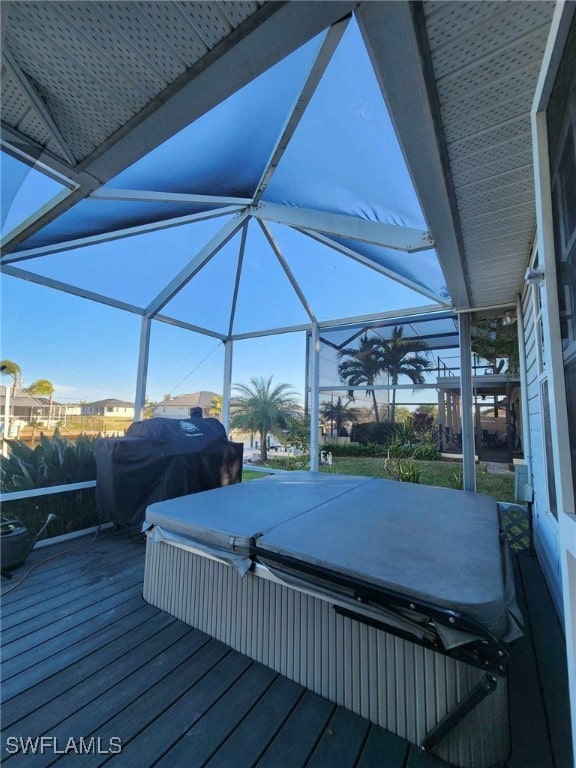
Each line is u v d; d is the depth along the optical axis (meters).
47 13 1.02
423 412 5.16
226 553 2.00
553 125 0.99
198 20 1.03
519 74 1.25
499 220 2.23
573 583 0.88
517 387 4.77
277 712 1.54
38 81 1.24
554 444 1.01
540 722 1.48
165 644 1.99
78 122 1.40
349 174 2.29
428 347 5.12
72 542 3.55
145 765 1.30
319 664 1.65
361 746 1.38
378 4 0.99
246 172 2.51
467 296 3.62
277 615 1.81
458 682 1.34
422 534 2.04
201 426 4.35
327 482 3.54
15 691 1.63
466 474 3.92
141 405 4.43
